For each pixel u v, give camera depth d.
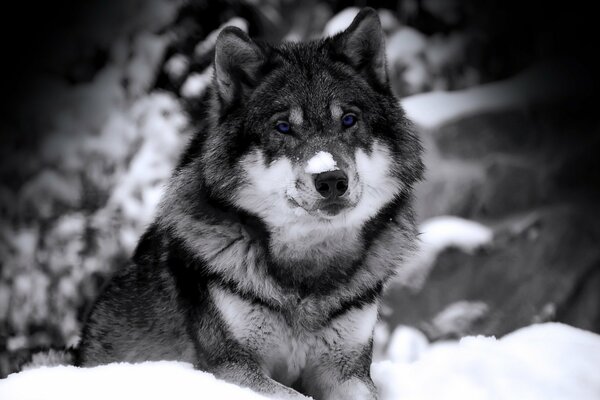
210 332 5.65
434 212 12.33
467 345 6.16
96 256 12.09
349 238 5.69
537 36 14.63
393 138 5.88
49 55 13.45
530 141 12.85
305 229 5.56
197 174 5.87
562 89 13.30
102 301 6.64
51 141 12.72
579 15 14.73
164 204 6.07
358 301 5.71
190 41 13.06
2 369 12.09
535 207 12.52
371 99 5.84
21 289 12.23
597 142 12.72
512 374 5.39
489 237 12.01
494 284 11.86
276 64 5.88
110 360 6.38
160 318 6.08
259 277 5.55
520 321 11.71
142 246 6.55
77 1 13.59
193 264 5.78
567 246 12.06
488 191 12.40
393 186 5.82
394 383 5.71
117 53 13.12
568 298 11.83
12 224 12.59
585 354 5.75
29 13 13.64
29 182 12.57
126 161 12.56
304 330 5.63
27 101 13.17
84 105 12.94
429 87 13.56
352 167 5.41
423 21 14.20
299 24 14.62
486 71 14.24
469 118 12.70
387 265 5.91
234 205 5.64
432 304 11.69
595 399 5.17
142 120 12.64
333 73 5.81
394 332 11.47
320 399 5.82
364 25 5.94
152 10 13.11
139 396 4.48
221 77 5.77
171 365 5.10
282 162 5.54
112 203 12.12
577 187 12.68
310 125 5.57
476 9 14.28
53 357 6.95
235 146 5.67
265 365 5.69
